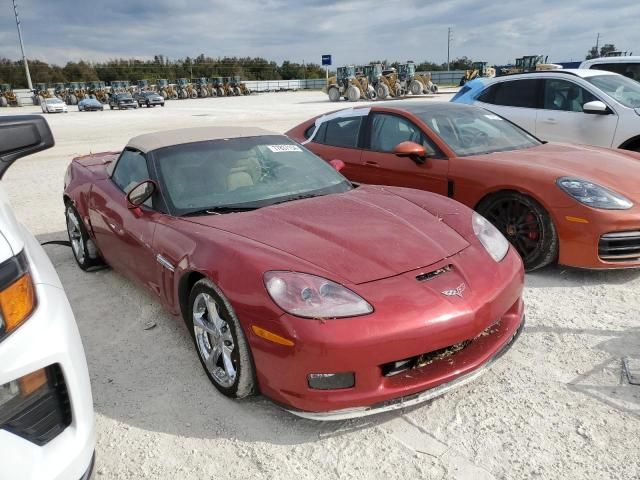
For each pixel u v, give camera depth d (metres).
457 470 2.17
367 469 2.21
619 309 3.50
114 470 2.29
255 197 3.36
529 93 7.34
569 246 3.91
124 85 60.19
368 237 2.71
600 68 9.62
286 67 105.56
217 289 2.58
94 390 2.88
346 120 5.73
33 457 1.57
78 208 4.43
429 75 38.34
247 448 2.38
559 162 4.37
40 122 2.44
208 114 25.69
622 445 2.25
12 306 1.60
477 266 2.62
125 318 3.76
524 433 2.36
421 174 4.83
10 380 1.55
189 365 3.09
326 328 2.22
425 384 2.37
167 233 3.07
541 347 3.07
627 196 3.89
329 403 2.27
